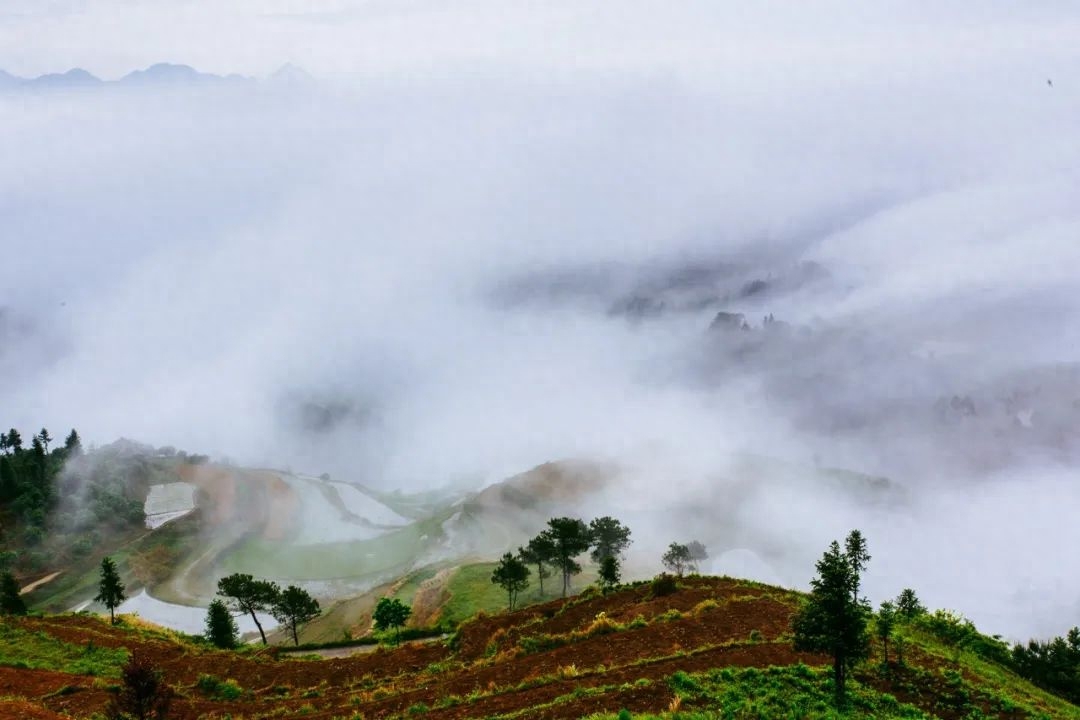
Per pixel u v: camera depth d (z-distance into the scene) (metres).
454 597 111.50
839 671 31.36
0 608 85.06
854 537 31.39
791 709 29.22
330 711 37.78
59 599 151.50
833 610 30.78
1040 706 35.38
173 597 161.38
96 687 43.09
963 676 36.44
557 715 29.75
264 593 82.50
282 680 47.22
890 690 33.66
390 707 36.44
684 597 53.44
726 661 36.25
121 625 68.44
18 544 168.00
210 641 75.19
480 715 31.98
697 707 29.22
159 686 31.72
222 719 39.28
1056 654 51.75
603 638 43.16
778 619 44.72
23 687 43.03
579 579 115.56
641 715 27.97
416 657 49.62
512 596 105.25
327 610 134.75
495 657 43.62
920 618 54.53
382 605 82.44
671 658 37.28
